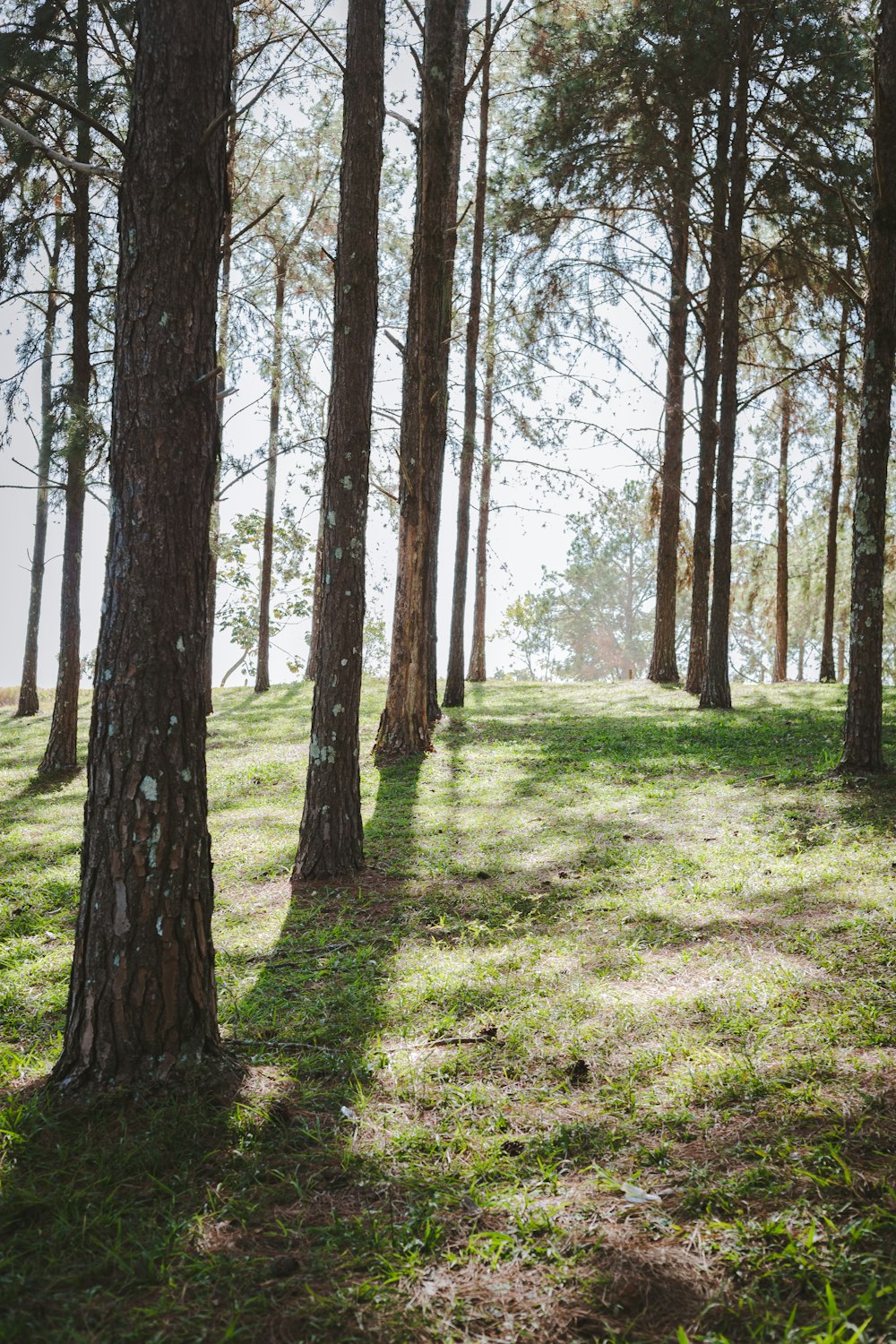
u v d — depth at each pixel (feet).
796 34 51.16
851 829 25.32
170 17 13.00
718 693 56.54
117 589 12.78
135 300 12.93
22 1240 9.34
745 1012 14.26
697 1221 9.16
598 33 57.31
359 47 25.85
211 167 13.25
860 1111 10.79
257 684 79.77
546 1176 10.18
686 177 58.08
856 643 32.35
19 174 44.91
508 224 64.80
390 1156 10.85
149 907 12.51
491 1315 8.07
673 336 71.77
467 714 58.29
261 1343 7.81
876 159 31.09
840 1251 8.37
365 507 26.68
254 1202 10.00
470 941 19.44
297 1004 16.48
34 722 70.33
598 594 168.35
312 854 25.86
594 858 25.16
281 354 63.87
